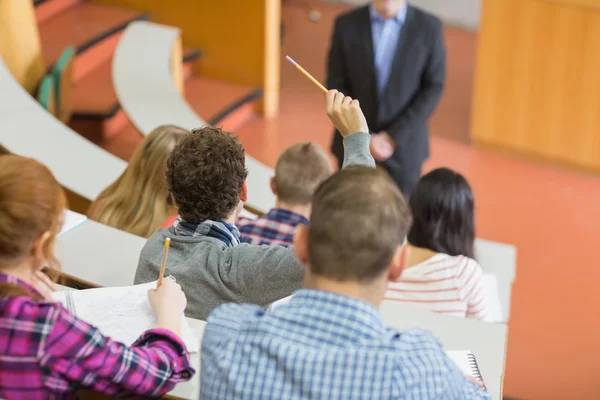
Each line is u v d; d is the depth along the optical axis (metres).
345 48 3.99
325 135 5.92
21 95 3.61
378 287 1.12
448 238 2.57
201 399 1.12
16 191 1.23
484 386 1.51
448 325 1.78
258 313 1.17
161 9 5.94
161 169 2.47
